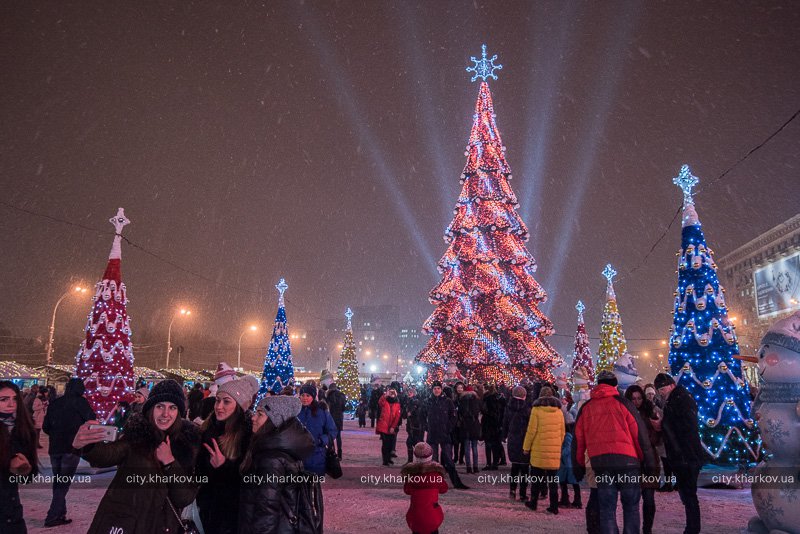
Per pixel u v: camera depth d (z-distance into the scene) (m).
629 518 5.97
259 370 83.88
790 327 6.75
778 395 6.62
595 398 6.39
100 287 15.53
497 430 14.03
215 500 4.37
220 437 4.45
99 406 14.59
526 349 27.50
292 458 4.22
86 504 9.38
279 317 27.00
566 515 8.54
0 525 3.85
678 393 7.09
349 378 36.94
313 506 4.47
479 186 30.25
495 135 31.89
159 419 4.05
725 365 13.09
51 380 33.47
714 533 7.36
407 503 9.45
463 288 28.67
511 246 29.58
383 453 14.52
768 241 81.44
